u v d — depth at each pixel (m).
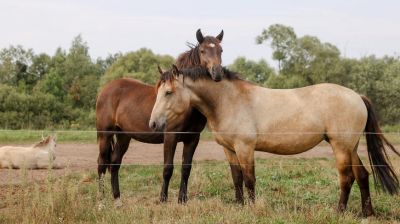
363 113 7.50
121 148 9.25
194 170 11.09
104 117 9.20
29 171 11.62
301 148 7.51
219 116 7.52
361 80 35.34
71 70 44.97
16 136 19.39
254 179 7.46
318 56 40.25
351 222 6.62
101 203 7.48
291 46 41.75
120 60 39.44
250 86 7.60
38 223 6.45
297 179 10.34
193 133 8.17
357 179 7.55
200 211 7.32
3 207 7.96
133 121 8.71
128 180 10.57
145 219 6.74
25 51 48.91
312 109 7.38
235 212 6.90
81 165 12.71
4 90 32.47
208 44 7.89
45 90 41.44
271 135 7.39
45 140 12.05
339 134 7.34
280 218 6.66
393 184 7.55
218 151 16.09
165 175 8.08
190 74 7.46
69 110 33.50
